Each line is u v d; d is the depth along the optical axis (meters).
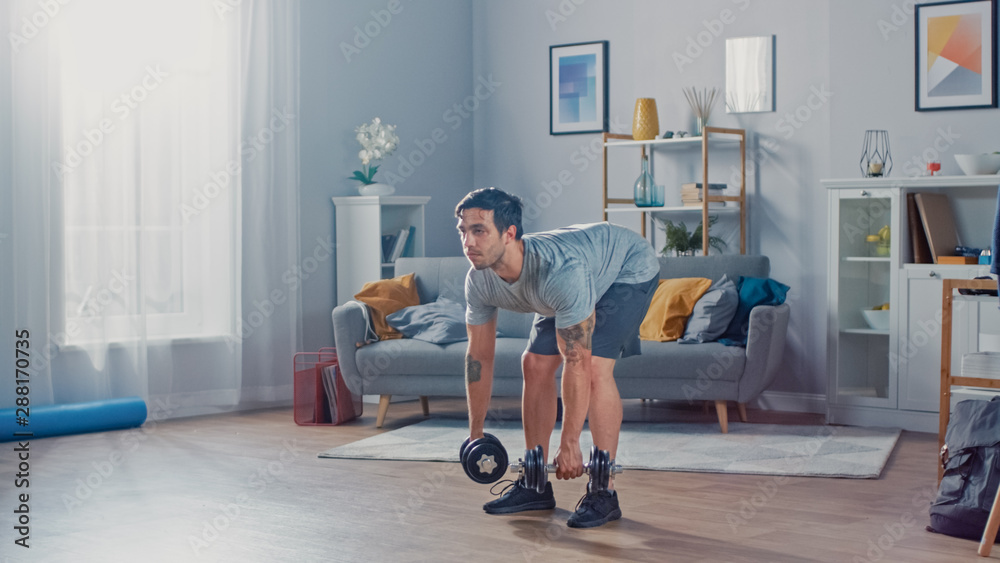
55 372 4.42
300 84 5.34
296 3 5.21
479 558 2.47
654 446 3.94
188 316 4.90
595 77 5.75
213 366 4.98
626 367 4.30
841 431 4.33
